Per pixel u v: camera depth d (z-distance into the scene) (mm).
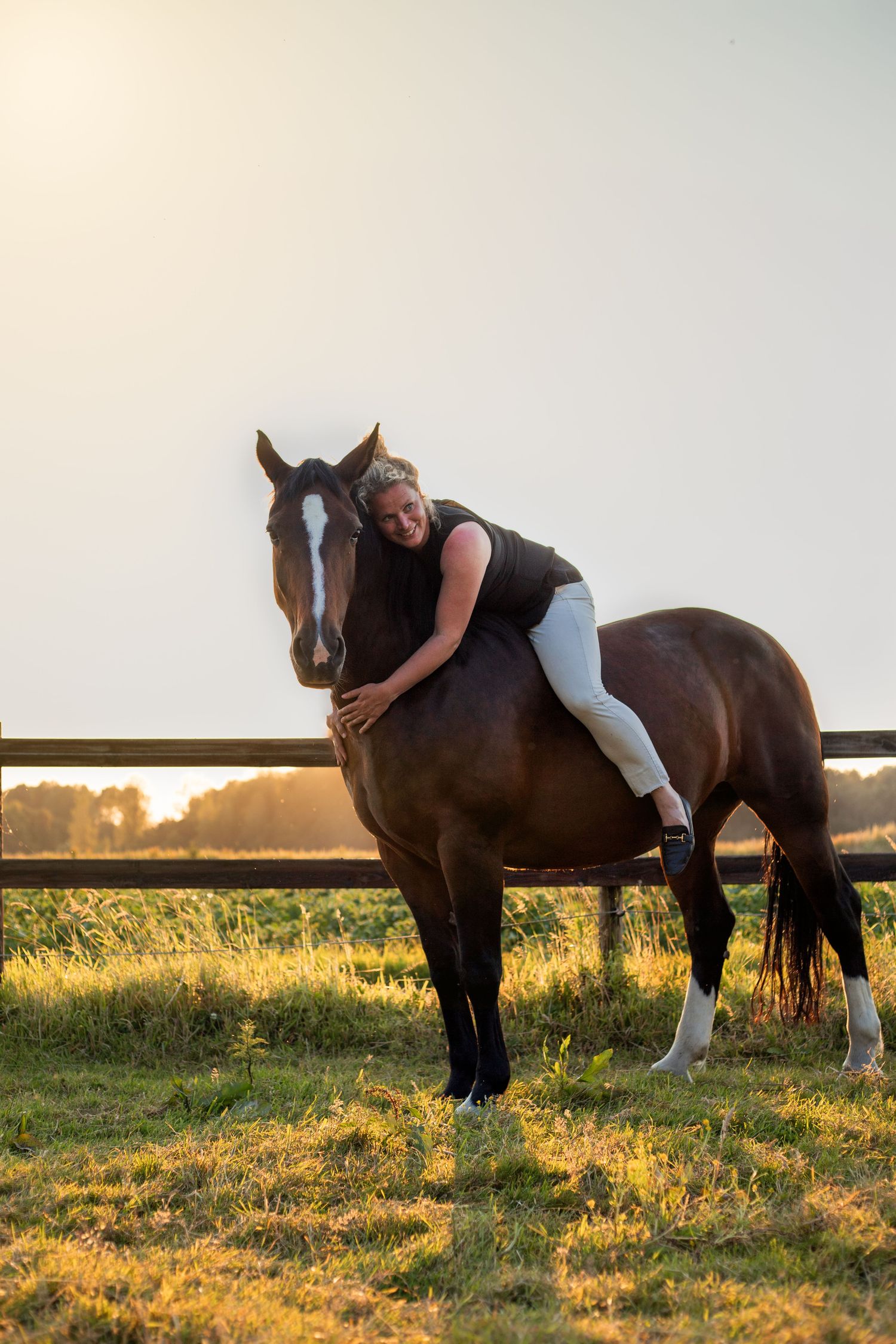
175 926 6055
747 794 4230
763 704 4211
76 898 7078
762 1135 3031
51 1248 2182
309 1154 2797
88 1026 4609
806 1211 2301
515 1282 2043
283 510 3252
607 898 5078
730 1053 4395
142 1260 2143
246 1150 2846
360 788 3607
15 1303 1912
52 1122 3455
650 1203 2393
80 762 5145
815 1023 4398
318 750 5148
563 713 3619
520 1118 3162
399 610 3533
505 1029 4715
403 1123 2979
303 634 3049
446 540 3428
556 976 4906
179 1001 4742
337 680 3121
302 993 4816
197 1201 2506
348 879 5078
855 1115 3141
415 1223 2365
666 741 3814
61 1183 2678
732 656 4223
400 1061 4391
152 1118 3492
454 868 3441
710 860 4328
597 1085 3547
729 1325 1811
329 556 3150
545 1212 2451
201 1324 1812
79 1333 1788
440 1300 1984
